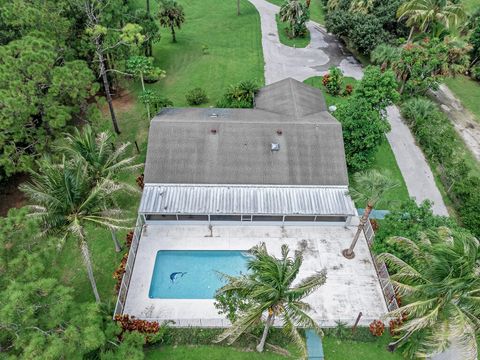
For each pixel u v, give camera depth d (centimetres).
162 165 3750
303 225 3775
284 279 2195
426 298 2341
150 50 6494
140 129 5025
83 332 2325
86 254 2450
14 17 4269
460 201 4119
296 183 3725
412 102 5334
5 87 3591
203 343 2884
